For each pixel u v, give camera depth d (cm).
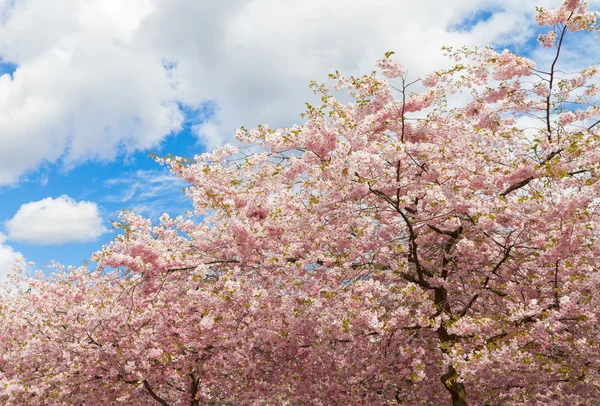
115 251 773
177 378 997
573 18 700
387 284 834
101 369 943
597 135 620
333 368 876
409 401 917
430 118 776
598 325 669
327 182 702
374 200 777
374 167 647
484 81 760
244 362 901
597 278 576
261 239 793
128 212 998
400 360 809
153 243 789
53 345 952
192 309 895
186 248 913
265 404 1084
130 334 871
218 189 804
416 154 752
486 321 632
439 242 806
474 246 687
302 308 745
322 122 652
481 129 650
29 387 925
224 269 894
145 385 1001
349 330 665
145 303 884
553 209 601
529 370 680
